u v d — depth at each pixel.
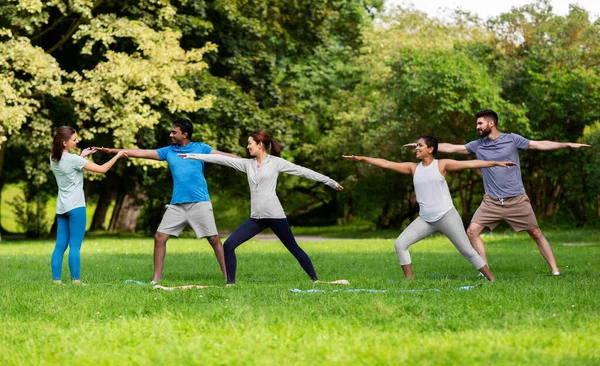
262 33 27.73
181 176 9.76
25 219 37.03
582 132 30.81
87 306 7.19
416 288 8.54
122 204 37.25
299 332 5.68
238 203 49.25
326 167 40.59
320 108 40.62
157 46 23.81
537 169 32.59
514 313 6.45
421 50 32.41
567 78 29.95
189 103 23.94
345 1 34.00
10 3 23.12
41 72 22.36
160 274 9.93
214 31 28.36
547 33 32.72
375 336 5.54
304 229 49.00
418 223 9.58
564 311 6.57
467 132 30.25
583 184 30.97
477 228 10.63
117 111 23.70
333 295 7.66
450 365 4.66
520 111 29.23
